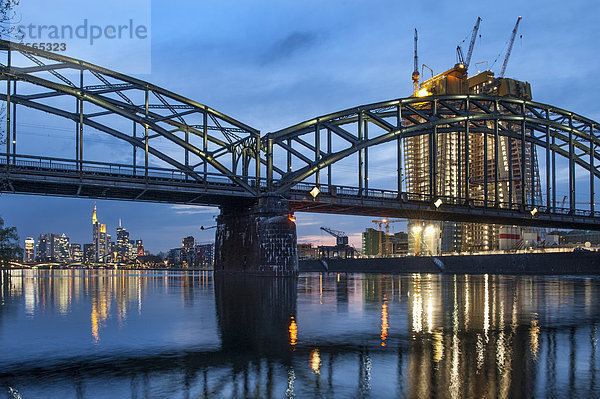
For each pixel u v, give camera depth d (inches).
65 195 2923.2
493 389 470.3
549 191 4402.1
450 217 4170.8
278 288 2036.2
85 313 1098.7
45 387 480.1
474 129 4190.5
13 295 1771.7
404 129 3784.5
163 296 1636.3
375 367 553.3
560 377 511.8
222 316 1017.5
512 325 856.9
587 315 1003.3
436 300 1384.1
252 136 3307.1
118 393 461.4
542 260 4188.0
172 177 2888.8
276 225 3161.9
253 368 551.8
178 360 592.4
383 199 3619.6
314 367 555.8
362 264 6318.9
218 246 3693.4
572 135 4618.6
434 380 500.4
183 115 3048.7
